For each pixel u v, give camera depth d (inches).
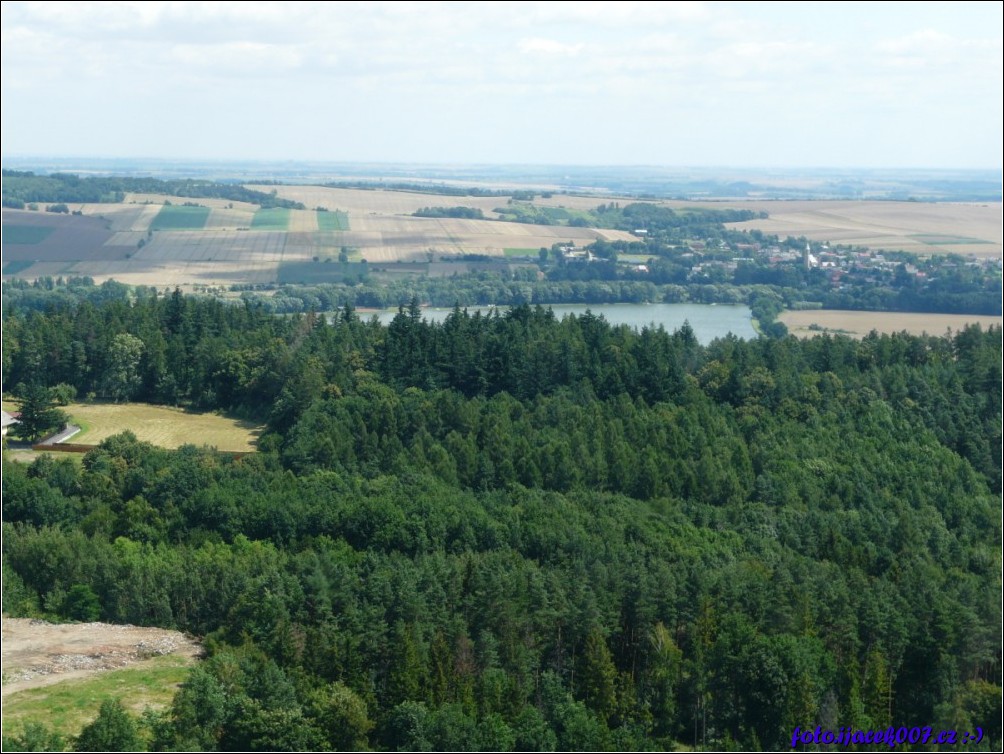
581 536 4089.6
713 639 3503.9
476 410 5344.5
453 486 4753.9
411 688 3203.7
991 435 5536.4
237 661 3260.3
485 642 3412.9
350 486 4675.2
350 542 4215.1
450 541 4183.1
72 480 4707.2
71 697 3152.1
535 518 4306.1
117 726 2893.7
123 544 4131.4
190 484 4589.1
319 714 3088.1
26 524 4355.3
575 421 5315.0
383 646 3385.8
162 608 3710.6
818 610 3634.4
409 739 3080.7
